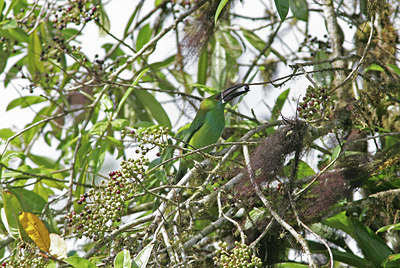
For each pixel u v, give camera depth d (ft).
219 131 30.45
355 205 23.86
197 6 27.61
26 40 30.14
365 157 23.98
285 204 21.83
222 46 33.63
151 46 29.12
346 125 25.96
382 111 27.58
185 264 18.02
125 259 18.01
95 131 27.35
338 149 24.16
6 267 19.17
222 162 22.62
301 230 23.81
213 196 21.89
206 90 30.50
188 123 31.63
